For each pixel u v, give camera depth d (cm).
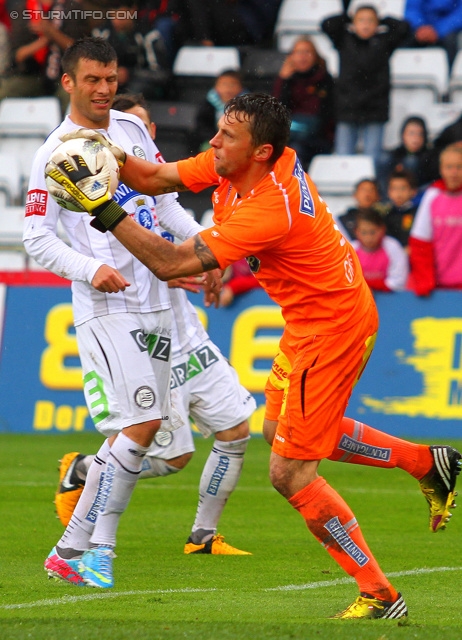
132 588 1511
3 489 2583
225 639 1104
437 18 4609
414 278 3378
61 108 4584
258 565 1739
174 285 1873
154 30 4547
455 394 3319
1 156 4228
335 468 3055
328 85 4131
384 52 4025
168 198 1772
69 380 3559
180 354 1917
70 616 1268
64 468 1861
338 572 1675
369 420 3375
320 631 1152
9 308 3628
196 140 4231
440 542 1981
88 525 1566
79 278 1537
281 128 1315
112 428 1588
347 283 1362
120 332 1584
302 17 4869
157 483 2767
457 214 3319
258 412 3484
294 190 1331
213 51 4672
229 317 3459
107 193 1323
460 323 3331
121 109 1944
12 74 4559
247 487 2692
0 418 3591
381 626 1208
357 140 4103
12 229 3953
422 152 3925
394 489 2673
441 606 1394
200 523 1872
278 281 1380
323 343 1346
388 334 3388
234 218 1312
